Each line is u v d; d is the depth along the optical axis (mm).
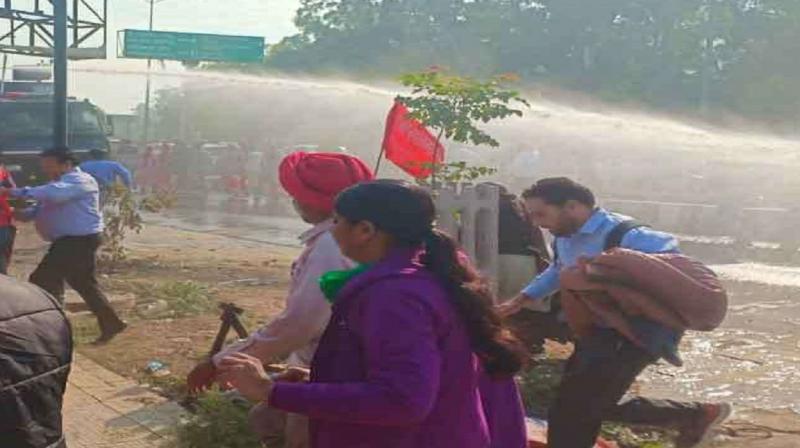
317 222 4020
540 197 5172
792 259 16938
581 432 4832
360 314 2846
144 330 9055
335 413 2770
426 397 2723
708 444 6031
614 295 4730
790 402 7164
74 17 19312
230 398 5629
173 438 5730
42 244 16859
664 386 7625
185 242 17484
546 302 7203
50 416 3133
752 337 9516
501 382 3180
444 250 2961
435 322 2824
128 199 13594
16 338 3035
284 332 3852
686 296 4680
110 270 13102
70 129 22016
